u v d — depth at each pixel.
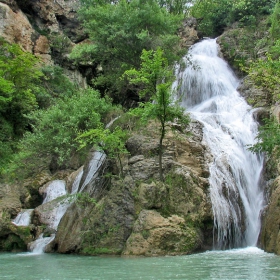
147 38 22.34
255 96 19.81
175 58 23.11
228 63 26.09
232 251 11.73
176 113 12.93
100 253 11.62
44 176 19.36
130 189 12.52
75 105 19.61
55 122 19.36
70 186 18.03
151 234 11.08
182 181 12.51
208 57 26.47
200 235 11.96
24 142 19.67
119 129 14.48
